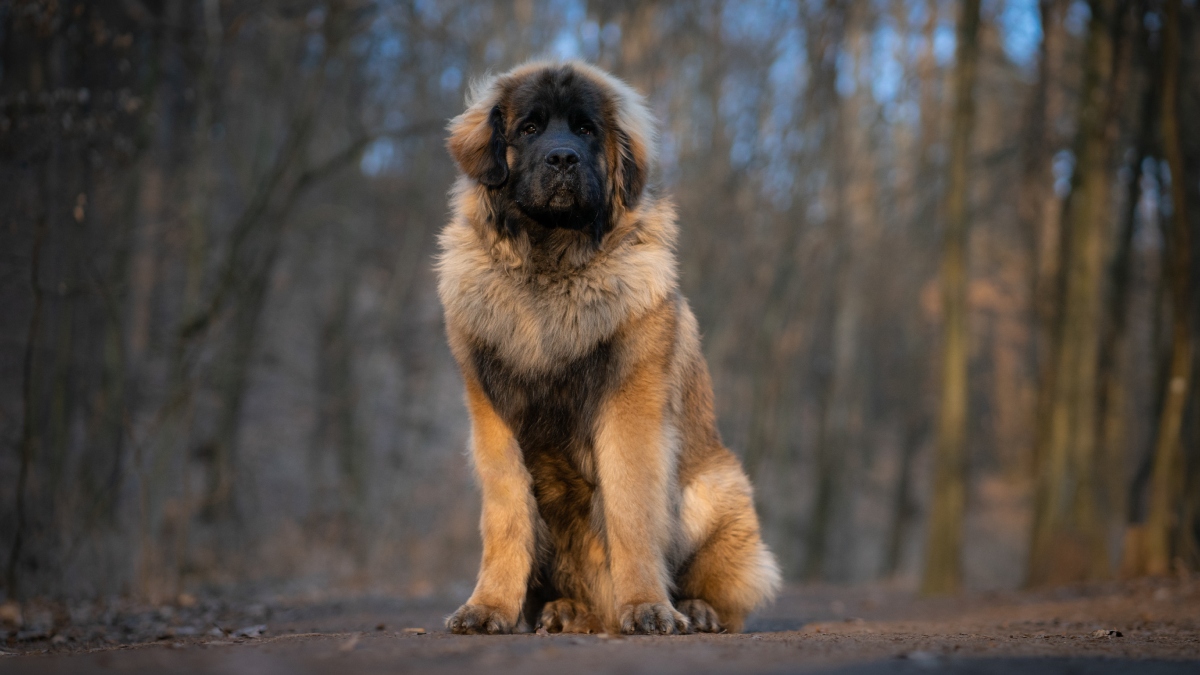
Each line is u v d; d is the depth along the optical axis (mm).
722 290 25906
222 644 4781
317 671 3529
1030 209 20609
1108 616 8445
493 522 5602
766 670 3559
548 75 5977
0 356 14289
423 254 25594
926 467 41781
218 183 20641
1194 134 16875
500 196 5852
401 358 25672
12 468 14078
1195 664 3932
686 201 24125
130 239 15625
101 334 16766
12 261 11711
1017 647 4523
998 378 39781
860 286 29578
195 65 15625
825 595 16094
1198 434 15023
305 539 19922
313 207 23891
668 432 5719
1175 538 13773
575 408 5766
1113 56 15266
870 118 27438
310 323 27188
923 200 25828
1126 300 17703
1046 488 15242
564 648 4160
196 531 17891
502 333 5711
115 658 3961
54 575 11469
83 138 11164
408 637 4848
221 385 18203
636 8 21906
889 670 3594
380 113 24406
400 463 23719
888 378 36875
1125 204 17625
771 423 29750
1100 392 17734
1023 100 20641
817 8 23375
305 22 17109
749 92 26125
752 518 6363
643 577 5484
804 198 25719
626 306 5641
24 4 10766
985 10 19219
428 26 21375
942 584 15656
